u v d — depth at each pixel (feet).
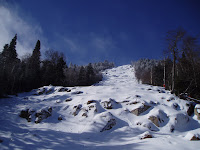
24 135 22.36
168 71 82.99
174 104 40.37
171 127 31.01
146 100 41.52
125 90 55.36
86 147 18.93
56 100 50.39
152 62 359.25
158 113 33.76
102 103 40.19
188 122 33.76
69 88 67.56
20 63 109.19
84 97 45.91
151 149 15.02
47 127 29.43
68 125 31.24
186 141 17.29
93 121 30.07
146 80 166.20
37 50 127.85
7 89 73.26
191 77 60.34
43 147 18.44
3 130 24.16
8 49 113.80
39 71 107.04
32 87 95.45
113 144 20.53
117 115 35.06
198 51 58.13
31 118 32.60
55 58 118.01
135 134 26.30
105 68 485.97
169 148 14.96
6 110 36.14
